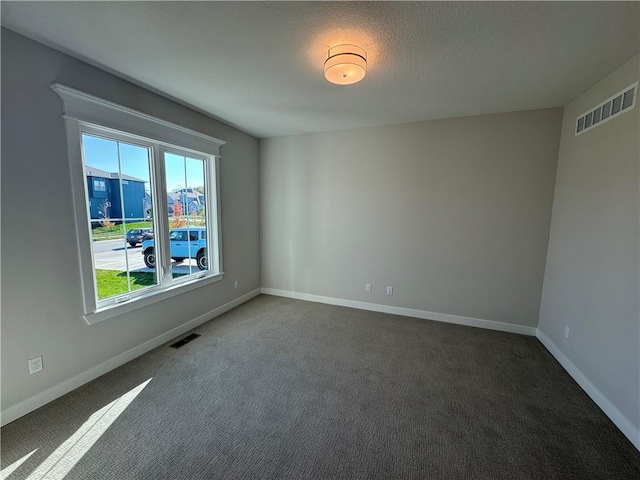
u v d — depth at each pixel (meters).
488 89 2.37
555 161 2.80
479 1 1.36
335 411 1.89
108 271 2.31
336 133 3.71
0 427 1.68
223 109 2.92
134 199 2.49
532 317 3.04
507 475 1.45
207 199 3.34
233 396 2.02
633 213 1.75
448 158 3.20
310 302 4.05
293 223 4.12
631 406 1.68
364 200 3.66
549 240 2.88
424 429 1.74
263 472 1.44
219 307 3.56
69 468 1.44
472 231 3.19
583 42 1.69
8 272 1.70
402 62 1.94
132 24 1.56
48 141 1.84
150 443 1.60
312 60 1.93
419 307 3.53
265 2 1.37
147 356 2.54
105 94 2.13
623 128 1.88
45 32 1.65
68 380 2.02
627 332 1.75
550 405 1.96
